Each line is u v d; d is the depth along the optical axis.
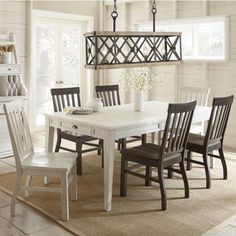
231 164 4.57
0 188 3.65
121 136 3.19
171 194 3.53
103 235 2.69
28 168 2.93
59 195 3.46
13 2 5.50
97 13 6.92
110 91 5.00
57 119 3.56
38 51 6.26
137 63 3.66
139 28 6.42
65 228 2.80
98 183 3.83
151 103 4.64
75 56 6.82
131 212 3.11
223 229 2.81
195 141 3.80
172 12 5.95
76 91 4.54
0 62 4.87
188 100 4.93
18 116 3.13
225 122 3.90
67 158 3.18
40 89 6.39
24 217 2.99
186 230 2.79
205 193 3.57
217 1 5.44
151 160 3.21
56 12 6.26
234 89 5.39
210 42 5.62
